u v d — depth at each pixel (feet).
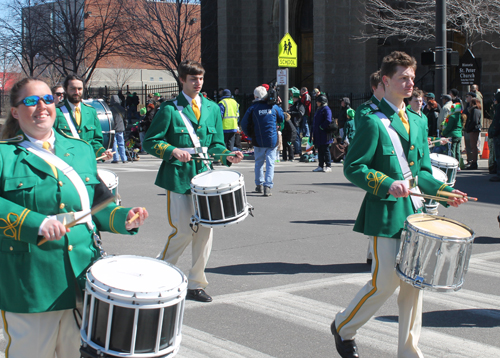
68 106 24.53
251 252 24.86
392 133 12.85
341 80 87.66
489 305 18.39
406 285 12.55
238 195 16.84
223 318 17.02
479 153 63.31
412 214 12.49
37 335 9.64
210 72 112.27
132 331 8.85
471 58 59.52
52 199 9.71
